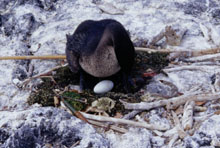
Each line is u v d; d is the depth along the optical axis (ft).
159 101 7.68
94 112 7.76
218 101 7.76
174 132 7.38
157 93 7.95
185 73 8.31
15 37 9.45
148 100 7.85
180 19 9.50
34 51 9.11
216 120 7.29
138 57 8.65
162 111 7.68
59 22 9.65
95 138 7.21
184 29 9.14
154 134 7.44
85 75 8.35
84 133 7.26
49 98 7.95
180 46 8.94
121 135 7.41
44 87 8.20
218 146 7.07
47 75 8.45
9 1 10.40
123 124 7.53
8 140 7.24
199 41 9.04
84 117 7.60
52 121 7.33
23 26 9.58
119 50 7.75
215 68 8.35
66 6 10.05
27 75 8.54
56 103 7.88
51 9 10.09
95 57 7.86
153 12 9.73
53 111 7.46
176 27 9.14
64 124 7.31
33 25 9.64
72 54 8.07
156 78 8.27
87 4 10.03
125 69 7.98
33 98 8.00
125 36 7.82
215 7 9.80
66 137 7.25
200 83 8.12
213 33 9.06
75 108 7.77
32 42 9.32
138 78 8.19
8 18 9.80
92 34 8.00
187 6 9.82
